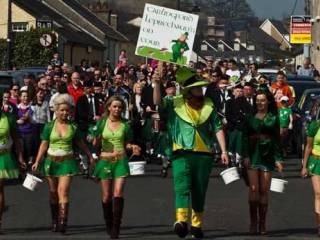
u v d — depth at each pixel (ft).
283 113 76.89
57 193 42.27
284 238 40.37
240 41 519.60
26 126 66.64
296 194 56.90
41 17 198.90
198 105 39.19
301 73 122.31
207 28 500.74
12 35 174.91
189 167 38.63
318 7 184.96
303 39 193.57
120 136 40.50
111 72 108.17
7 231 42.27
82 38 223.92
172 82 63.82
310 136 41.22
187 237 40.34
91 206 50.83
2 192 42.57
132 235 41.01
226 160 38.96
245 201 53.26
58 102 41.86
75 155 42.57
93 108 67.15
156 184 62.18
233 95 68.90
